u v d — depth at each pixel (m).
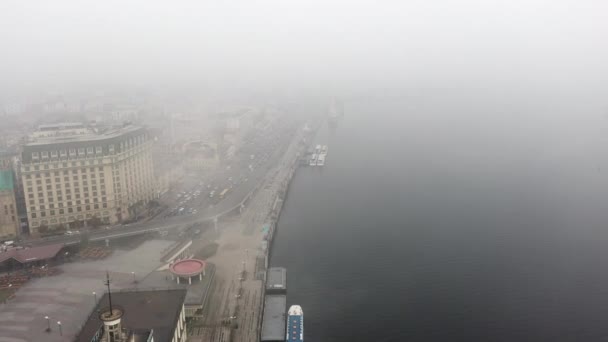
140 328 172.00
